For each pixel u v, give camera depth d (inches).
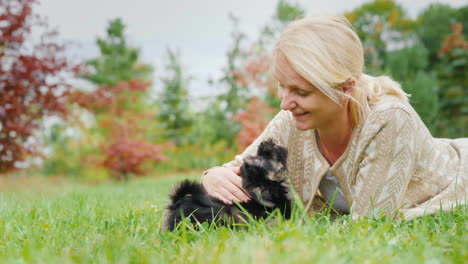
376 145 125.0
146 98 891.4
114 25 994.7
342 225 117.2
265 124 522.3
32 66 415.2
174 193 140.6
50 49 439.8
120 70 979.3
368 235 103.5
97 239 117.2
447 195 131.8
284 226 104.7
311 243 90.8
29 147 449.7
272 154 138.2
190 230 117.8
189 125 842.2
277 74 119.6
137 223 137.6
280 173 137.6
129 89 706.8
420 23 1056.2
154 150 646.5
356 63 120.4
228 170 138.2
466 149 144.6
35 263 90.2
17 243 119.7
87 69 471.2
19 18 413.1
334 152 138.5
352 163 132.3
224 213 127.8
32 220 152.3
